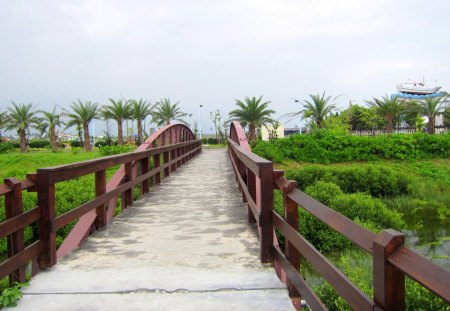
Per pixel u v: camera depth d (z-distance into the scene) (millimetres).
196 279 3500
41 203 3738
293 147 23172
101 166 5109
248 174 5664
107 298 3135
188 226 5461
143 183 8281
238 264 3857
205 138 53406
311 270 7527
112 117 42125
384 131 37781
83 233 4785
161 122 46125
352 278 5906
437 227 11898
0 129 44625
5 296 3045
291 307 2947
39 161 23578
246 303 3020
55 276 3594
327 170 17375
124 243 4672
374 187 16609
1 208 9086
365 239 1827
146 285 3379
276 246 3758
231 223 5590
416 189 16922
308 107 32875
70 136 69750
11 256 3348
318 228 9383
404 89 52750
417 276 1410
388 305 1600
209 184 9703
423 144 23781
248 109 34625
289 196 3191
